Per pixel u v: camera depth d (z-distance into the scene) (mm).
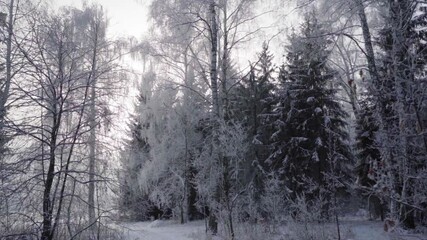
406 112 6926
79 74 7934
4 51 7480
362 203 20312
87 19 10883
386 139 7676
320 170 15898
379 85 8344
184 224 18047
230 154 11867
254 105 18797
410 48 7105
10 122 7078
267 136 18734
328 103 16938
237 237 10641
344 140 17578
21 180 6984
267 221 11938
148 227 16812
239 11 14211
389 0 7566
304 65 17188
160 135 19984
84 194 8164
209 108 18797
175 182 19406
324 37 10852
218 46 15719
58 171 7340
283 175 16625
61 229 7883
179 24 13672
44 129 7402
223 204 11609
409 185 8188
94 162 8188
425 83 6484
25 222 7078
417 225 10414
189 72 18297
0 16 7855
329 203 13289
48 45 7668
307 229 9727
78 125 7758
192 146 19812
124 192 9133
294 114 17375
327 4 10367
